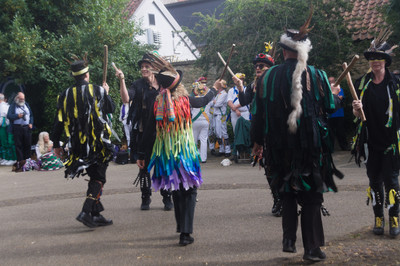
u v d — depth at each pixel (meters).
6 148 12.98
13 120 11.83
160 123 4.27
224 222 5.03
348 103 12.90
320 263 3.55
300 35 3.53
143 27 26.44
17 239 4.85
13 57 13.73
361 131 4.34
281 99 3.50
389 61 4.27
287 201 3.61
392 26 9.95
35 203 6.92
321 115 3.53
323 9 13.24
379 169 4.31
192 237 4.37
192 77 16.95
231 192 6.81
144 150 4.38
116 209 6.07
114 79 15.34
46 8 14.81
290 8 13.33
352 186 6.64
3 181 10.05
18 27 13.79
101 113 5.05
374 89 4.29
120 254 4.12
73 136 5.01
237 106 10.19
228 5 14.41
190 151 4.29
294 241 3.61
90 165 5.01
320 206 3.57
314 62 13.07
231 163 10.61
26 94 15.83
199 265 3.70
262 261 3.70
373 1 15.12
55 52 14.57
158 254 4.05
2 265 4.01
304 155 3.46
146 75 5.41
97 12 15.67
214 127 12.23
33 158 13.84
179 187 4.29
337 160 10.05
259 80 3.64
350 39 13.06
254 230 4.64
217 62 14.40
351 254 3.70
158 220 5.36
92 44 14.93
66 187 8.40
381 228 4.25
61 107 5.06
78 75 5.07
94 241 4.60
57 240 4.71
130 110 5.61
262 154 3.88
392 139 4.22
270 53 5.38
